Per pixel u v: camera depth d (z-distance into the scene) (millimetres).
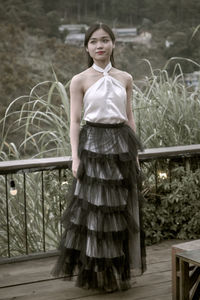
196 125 4184
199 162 3797
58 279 2936
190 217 3674
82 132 2562
